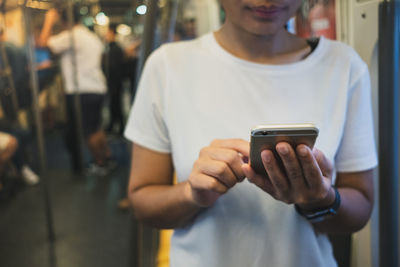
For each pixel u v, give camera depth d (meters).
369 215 0.74
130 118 0.78
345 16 0.97
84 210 3.12
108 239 2.67
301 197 0.55
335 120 0.69
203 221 0.70
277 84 0.70
